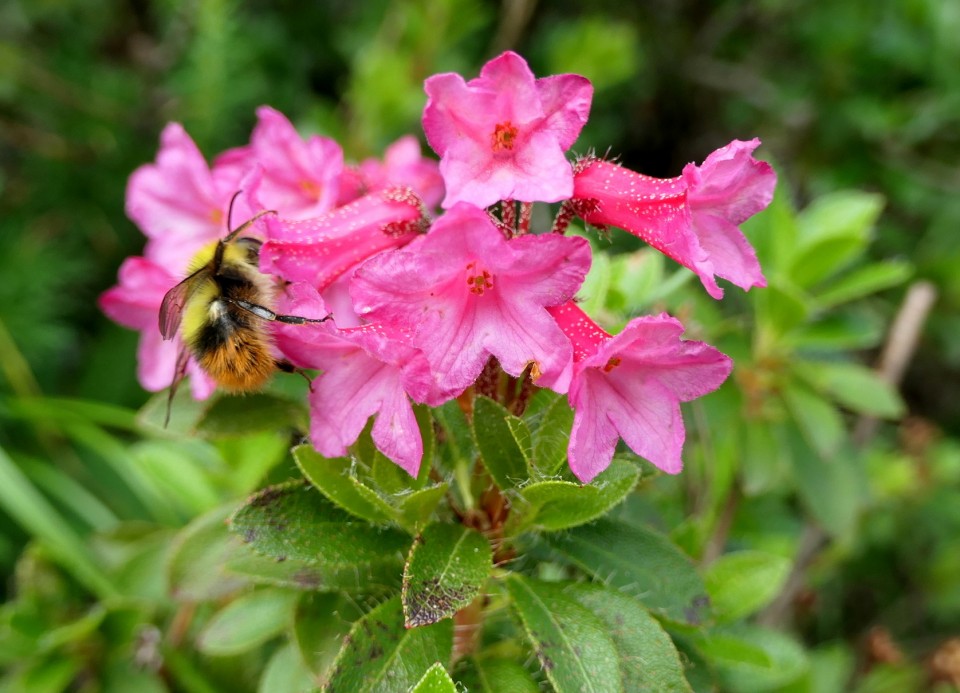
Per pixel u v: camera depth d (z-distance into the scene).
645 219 0.10
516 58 0.09
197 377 0.11
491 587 0.11
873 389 0.15
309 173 0.11
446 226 0.09
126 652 0.14
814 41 0.22
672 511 0.14
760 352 0.15
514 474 0.10
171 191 0.12
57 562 0.15
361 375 0.10
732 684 0.13
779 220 0.14
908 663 0.19
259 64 0.24
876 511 0.20
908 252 0.22
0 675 0.17
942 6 0.20
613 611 0.10
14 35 0.23
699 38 0.25
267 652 0.14
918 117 0.20
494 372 0.10
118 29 0.24
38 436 0.20
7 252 0.20
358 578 0.10
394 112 0.20
